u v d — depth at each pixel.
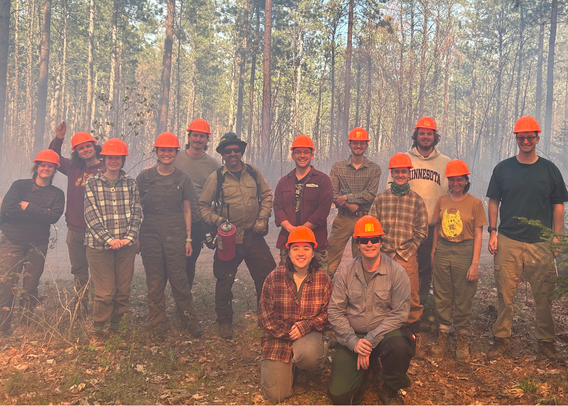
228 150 4.89
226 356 4.52
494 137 27.39
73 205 5.18
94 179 4.66
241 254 4.97
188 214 5.14
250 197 4.99
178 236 4.98
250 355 4.55
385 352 3.34
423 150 4.99
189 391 3.74
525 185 4.18
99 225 4.57
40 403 3.48
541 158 4.22
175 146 4.84
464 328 4.37
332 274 5.43
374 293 3.59
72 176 5.19
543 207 4.16
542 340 4.19
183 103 51.41
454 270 4.39
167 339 4.94
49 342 4.64
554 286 4.13
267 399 3.61
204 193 4.98
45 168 4.92
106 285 4.62
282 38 31.53
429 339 4.84
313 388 3.79
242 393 3.73
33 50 34.44
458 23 34.78
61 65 34.47
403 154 4.42
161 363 4.25
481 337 4.84
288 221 4.84
